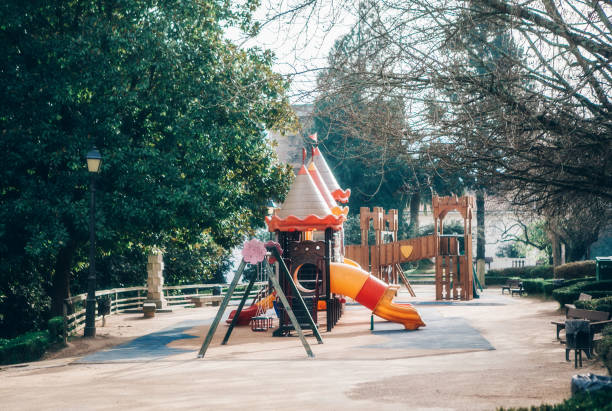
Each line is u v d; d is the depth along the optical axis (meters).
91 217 17.84
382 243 32.75
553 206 10.12
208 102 19.11
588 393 6.80
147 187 18.72
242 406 8.75
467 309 25.58
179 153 19.84
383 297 18.86
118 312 27.45
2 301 23.58
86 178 18.73
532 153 8.86
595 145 8.76
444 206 30.67
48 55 17.89
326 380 10.98
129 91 18.72
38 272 23.77
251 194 22.34
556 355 13.25
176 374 12.45
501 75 8.44
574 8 8.76
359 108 9.03
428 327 19.11
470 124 8.52
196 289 35.12
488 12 8.52
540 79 8.73
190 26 19.50
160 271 28.70
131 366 13.83
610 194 9.29
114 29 18.67
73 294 29.70
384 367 12.39
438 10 8.29
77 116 18.73
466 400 8.64
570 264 33.06
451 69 8.33
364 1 8.70
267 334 19.00
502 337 16.80
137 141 19.84
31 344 16.14
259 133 20.53
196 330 20.52
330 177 28.23
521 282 34.00
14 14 17.41
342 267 19.28
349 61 8.83
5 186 18.94
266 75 19.88
